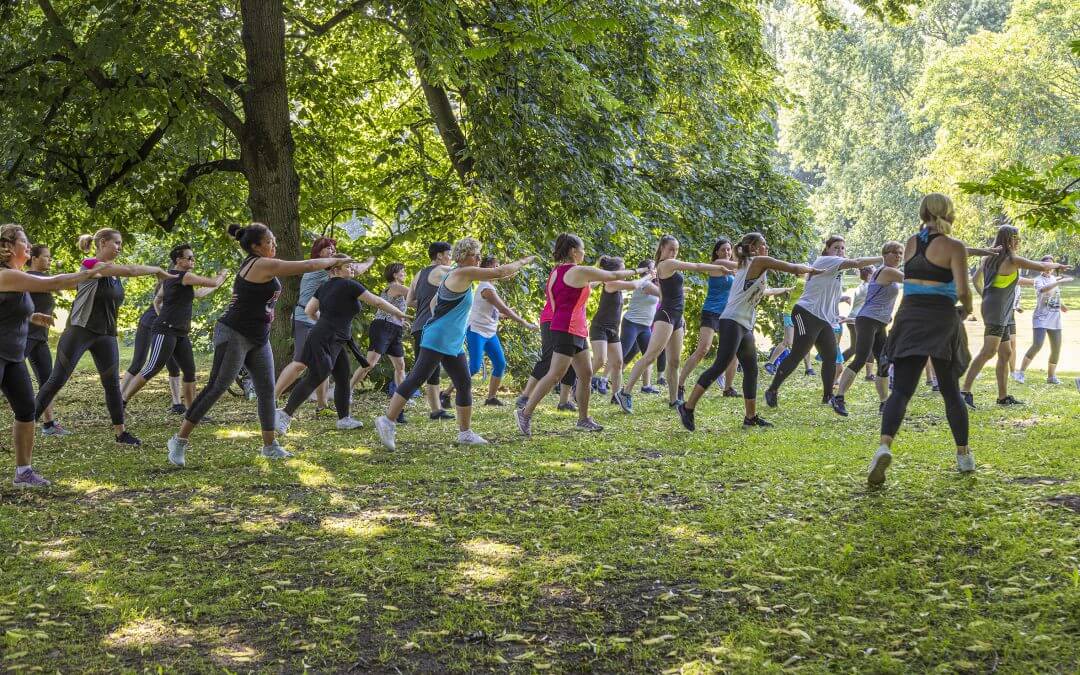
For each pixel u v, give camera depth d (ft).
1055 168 17.06
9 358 23.02
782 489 22.11
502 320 45.85
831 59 161.58
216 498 22.58
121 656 13.29
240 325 26.40
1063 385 42.78
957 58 132.57
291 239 44.11
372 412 38.24
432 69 42.37
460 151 48.11
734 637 13.47
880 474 21.39
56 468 26.22
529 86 46.62
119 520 20.57
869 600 14.69
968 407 35.06
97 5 40.16
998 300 34.37
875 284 34.55
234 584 16.17
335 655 13.26
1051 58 129.39
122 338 74.54
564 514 20.35
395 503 21.85
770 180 63.98
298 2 50.44
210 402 26.37
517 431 32.24
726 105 63.82
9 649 13.46
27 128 42.60
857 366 35.04
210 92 42.37
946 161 132.26
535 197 47.57
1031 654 12.53
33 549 18.42
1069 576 15.25
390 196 58.80
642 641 13.52
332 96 54.34
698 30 52.16
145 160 47.34
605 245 50.42
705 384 31.07
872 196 160.56
